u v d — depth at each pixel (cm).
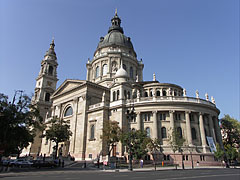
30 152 6856
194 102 4759
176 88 6053
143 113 4828
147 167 3662
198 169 3366
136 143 3744
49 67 8675
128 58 7431
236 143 6938
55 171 2858
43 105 7906
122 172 2664
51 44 9125
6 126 3497
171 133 4450
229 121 6850
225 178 1716
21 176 2089
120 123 4719
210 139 4725
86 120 5347
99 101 5794
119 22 8962
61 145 5791
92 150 4884
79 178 1788
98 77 7175
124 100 5025
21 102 3794
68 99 6172
